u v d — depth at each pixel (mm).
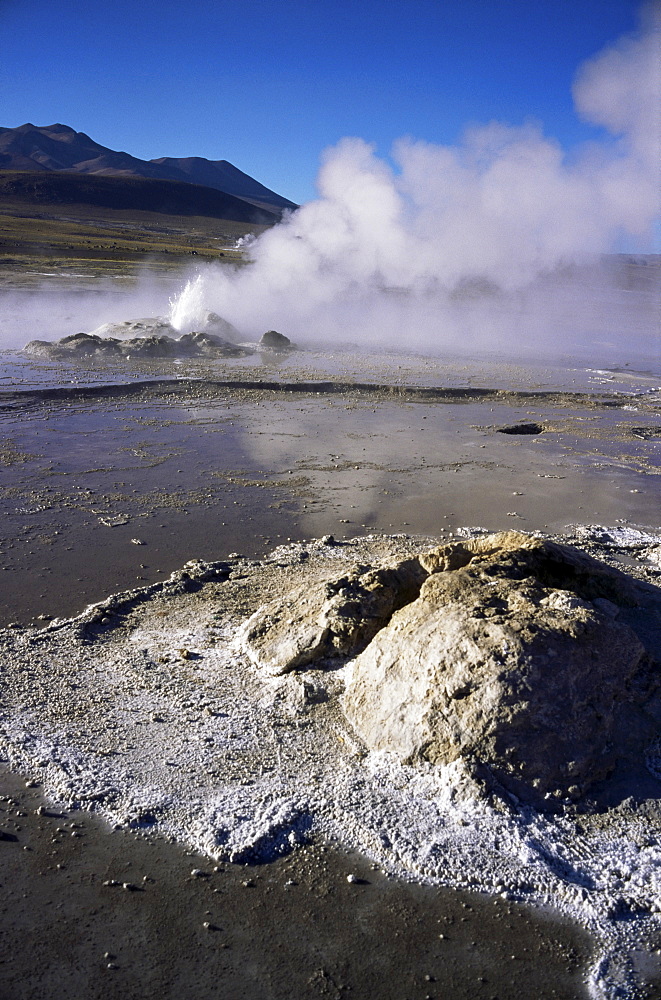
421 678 4902
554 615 4965
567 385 20297
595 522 10109
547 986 3467
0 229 71250
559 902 3871
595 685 4738
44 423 14570
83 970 3479
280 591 7285
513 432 15281
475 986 3457
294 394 18094
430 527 9656
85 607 7168
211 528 9414
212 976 3467
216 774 4680
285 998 3371
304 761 4773
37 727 5121
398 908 3838
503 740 4527
